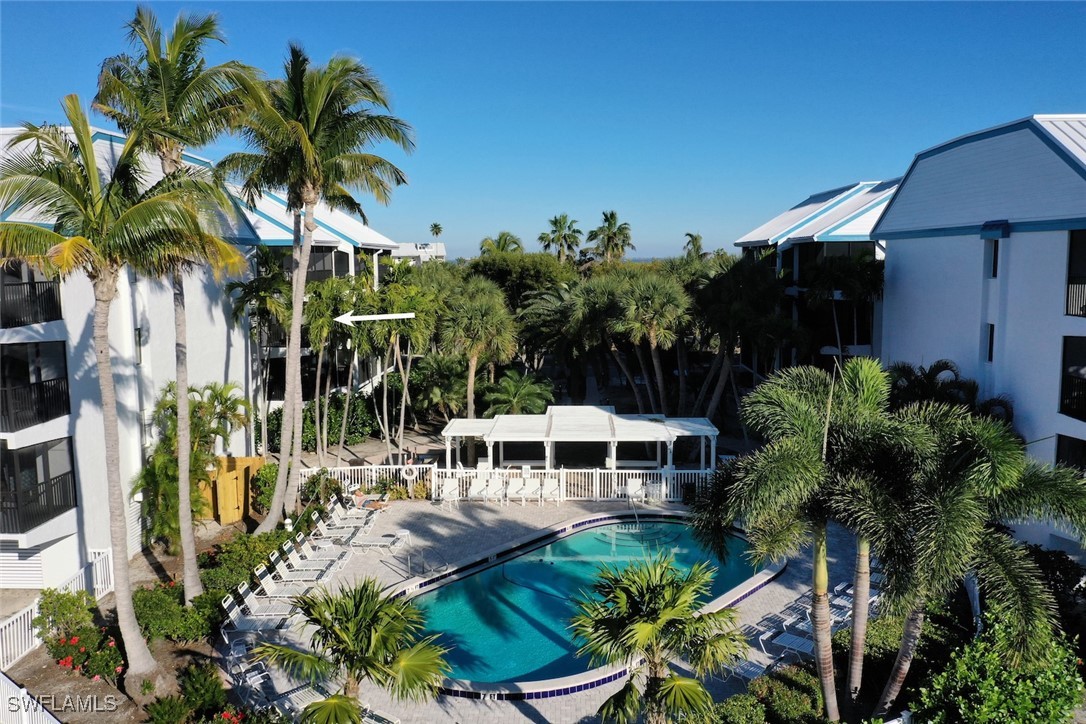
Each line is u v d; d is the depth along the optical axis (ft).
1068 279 59.11
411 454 96.63
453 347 93.45
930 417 37.70
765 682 42.73
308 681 44.19
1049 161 60.54
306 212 65.41
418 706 43.09
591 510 77.77
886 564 33.78
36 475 59.52
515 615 56.80
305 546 62.75
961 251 74.02
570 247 264.31
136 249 40.14
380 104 64.75
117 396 64.85
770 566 61.05
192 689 40.83
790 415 37.17
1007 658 32.96
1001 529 38.22
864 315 104.83
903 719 37.06
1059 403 60.08
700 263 110.73
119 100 51.24
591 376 167.63
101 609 54.34
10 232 37.17
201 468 65.57
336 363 107.14
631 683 34.42
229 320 87.71
